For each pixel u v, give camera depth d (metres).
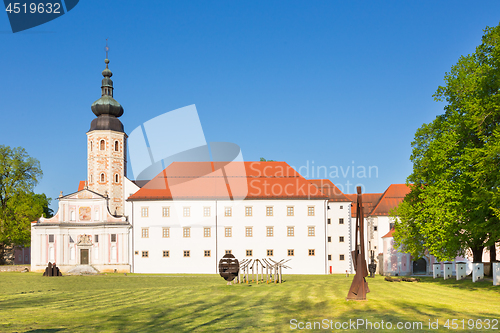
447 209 33.12
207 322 17.55
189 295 27.81
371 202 88.62
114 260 71.56
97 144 77.12
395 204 77.69
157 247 71.62
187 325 16.91
